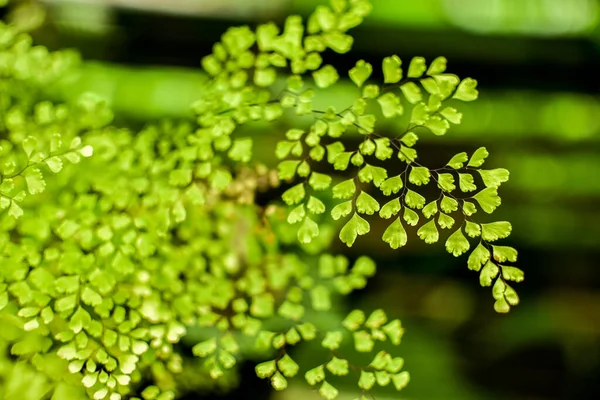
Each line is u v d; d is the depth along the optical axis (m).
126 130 0.90
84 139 0.88
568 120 1.71
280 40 0.83
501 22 1.41
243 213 0.90
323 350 1.22
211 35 1.24
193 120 0.97
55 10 1.15
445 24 1.43
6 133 0.88
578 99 1.66
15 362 0.83
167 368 0.86
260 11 1.26
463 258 1.67
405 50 1.27
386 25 1.24
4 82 0.89
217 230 0.90
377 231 1.59
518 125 1.70
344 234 0.76
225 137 0.83
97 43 1.24
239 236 0.91
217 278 0.89
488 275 0.75
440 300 1.66
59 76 0.95
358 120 0.78
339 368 0.80
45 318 0.79
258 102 0.82
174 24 1.21
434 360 1.45
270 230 0.89
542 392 1.46
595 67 1.35
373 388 1.25
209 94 0.84
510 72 1.38
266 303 0.88
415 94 0.78
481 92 1.53
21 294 0.80
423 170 0.76
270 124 1.15
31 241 0.82
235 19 1.23
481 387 1.45
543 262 1.69
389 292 1.65
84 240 0.83
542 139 1.73
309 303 0.99
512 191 1.73
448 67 1.34
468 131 1.68
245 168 0.90
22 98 0.91
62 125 0.88
